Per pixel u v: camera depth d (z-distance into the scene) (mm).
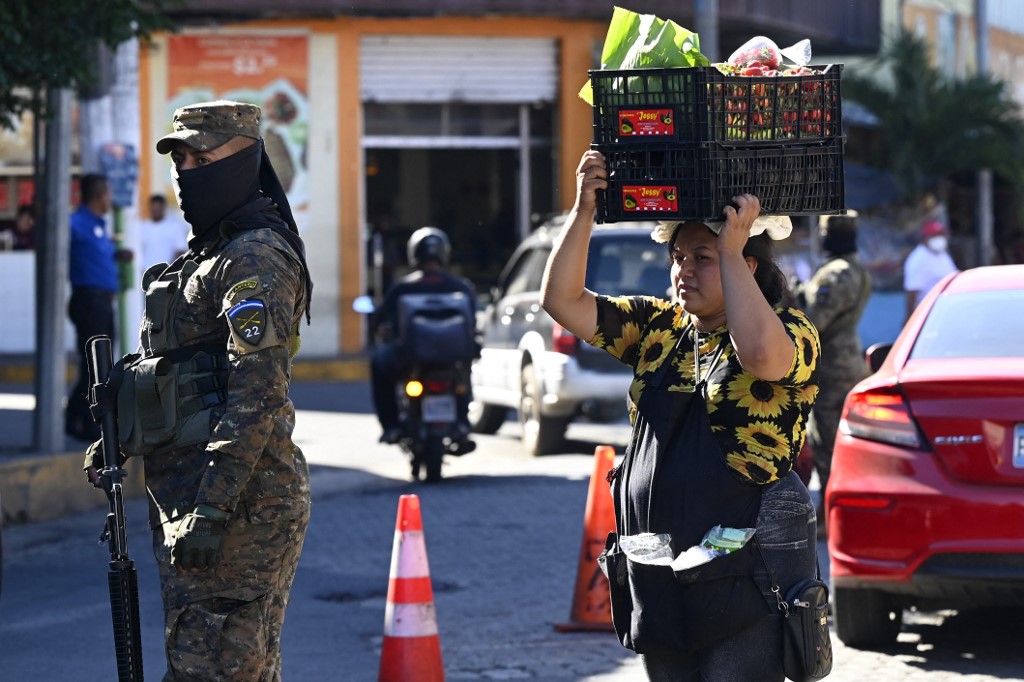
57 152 25312
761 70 8672
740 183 8562
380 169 50469
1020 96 71938
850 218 20344
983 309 15758
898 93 52500
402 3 48375
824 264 20406
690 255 8797
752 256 8961
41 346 25250
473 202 51375
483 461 29859
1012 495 14023
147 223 44094
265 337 9562
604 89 8656
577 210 8844
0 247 49312
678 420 8773
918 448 14531
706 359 8797
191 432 9750
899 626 15945
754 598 8531
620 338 9141
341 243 49938
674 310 9148
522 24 50625
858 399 15102
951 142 50875
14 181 49250
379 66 50000
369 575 19359
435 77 50469
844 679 14172
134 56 35156
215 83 48875
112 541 10055
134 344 38031
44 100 25469
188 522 9461
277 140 49406
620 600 9078
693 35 8523
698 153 8445
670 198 8547
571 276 8961
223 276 9789
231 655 9680
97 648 15922
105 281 29266
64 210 25391
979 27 58812
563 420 29859
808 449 20969
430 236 27062
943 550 14219
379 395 27016
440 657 13352
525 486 26297
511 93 51000
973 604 14469
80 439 28891
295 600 18047
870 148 52094
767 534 8562
